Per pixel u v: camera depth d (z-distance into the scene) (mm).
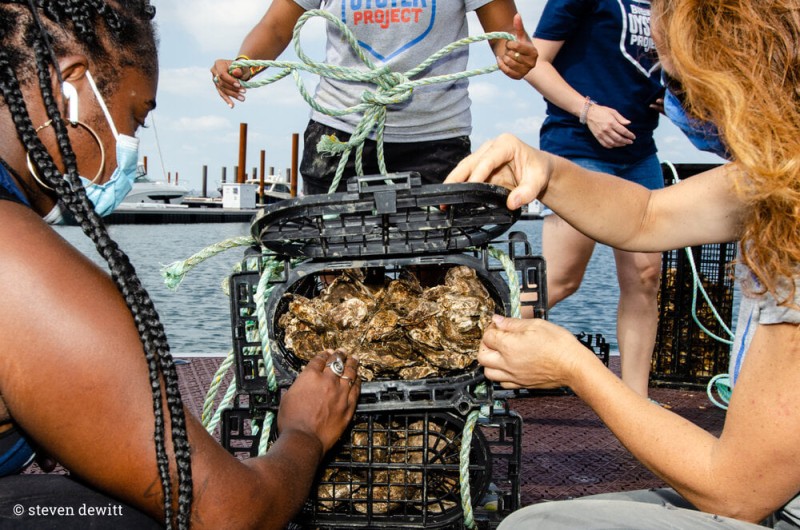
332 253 1487
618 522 1144
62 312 934
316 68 1662
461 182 1327
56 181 957
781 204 1025
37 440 990
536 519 1183
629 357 2908
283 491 1167
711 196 1527
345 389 1444
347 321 1545
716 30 1050
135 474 984
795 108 1008
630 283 2824
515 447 1594
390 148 2357
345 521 1547
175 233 21297
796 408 1062
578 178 1544
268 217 1382
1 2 976
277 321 1573
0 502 1063
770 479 1110
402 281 1631
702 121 1211
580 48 2893
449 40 2312
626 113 2889
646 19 2779
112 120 1107
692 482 1187
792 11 999
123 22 1084
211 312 6648
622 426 1268
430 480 1613
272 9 2447
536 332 1360
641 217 1602
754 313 1217
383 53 2291
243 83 1723
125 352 963
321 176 2461
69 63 1026
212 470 1035
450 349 1521
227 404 1613
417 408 1486
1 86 938
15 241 941
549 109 3094
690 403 3328
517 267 1552
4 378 935
